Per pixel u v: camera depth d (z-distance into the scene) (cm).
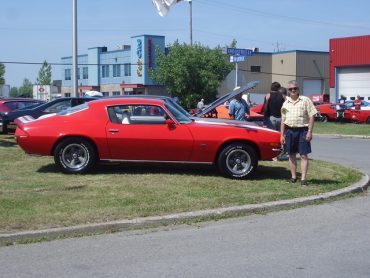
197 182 959
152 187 906
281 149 1009
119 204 781
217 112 1708
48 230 653
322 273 523
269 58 7388
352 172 1122
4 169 1077
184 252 595
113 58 7150
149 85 6506
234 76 2356
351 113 3419
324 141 2178
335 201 870
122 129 1009
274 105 1188
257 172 1091
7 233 639
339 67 4831
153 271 530
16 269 538
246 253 590
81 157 1031
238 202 811
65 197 819
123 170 1076
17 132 1036
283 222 732
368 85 4656
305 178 955
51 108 1783
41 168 1092
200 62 5138
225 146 1004
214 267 542
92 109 1030
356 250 601
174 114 1023
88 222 691
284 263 554
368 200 881
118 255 584
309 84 7194
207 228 700
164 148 1005
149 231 685
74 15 2603
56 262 559
